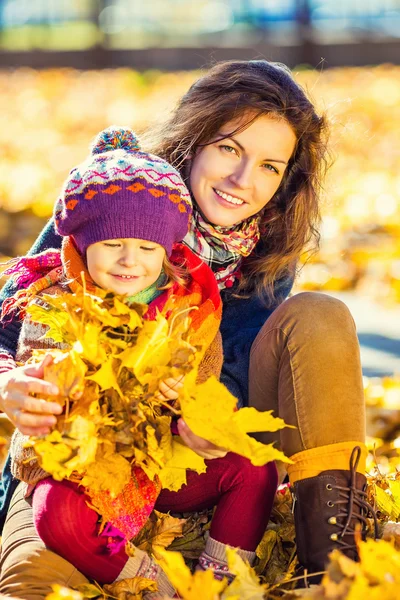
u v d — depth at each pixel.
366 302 6.41
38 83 19.98
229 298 3.21
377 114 14.30
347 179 10.03
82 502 2.47
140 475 2.59
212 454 2.51
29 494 2.62
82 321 2.34
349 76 19.23
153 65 22.53
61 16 26.22
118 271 2.65
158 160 2.77
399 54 21.69
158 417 2.52
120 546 2.53
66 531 2.45
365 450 2.65
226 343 3.12
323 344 2.65
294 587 2.53
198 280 2.83
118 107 16.20
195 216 3.06
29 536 2.54
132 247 2.64
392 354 5.30
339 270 6.89
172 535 2.71
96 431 2.33
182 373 2.39
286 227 3.22
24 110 16.33
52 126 14.59
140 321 2.37
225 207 3.01
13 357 2.80
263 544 2.73
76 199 2.65
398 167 10.89
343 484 2.59
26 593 2.40
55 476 2.22
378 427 4.27
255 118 2.97
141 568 2.55
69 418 2.28
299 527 2.61
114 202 2.62
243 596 2.23
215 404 2.37
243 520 2.62
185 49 22.30
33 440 2.26
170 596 2.59
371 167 10.88
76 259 2.72
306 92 3.21
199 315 2.76
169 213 2.69
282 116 2.99
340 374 2.64
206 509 2.89
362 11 25.02
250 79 3.03
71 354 2.34
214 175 3.00
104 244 2.65
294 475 2.64
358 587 1.98
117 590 2.52
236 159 3.00
